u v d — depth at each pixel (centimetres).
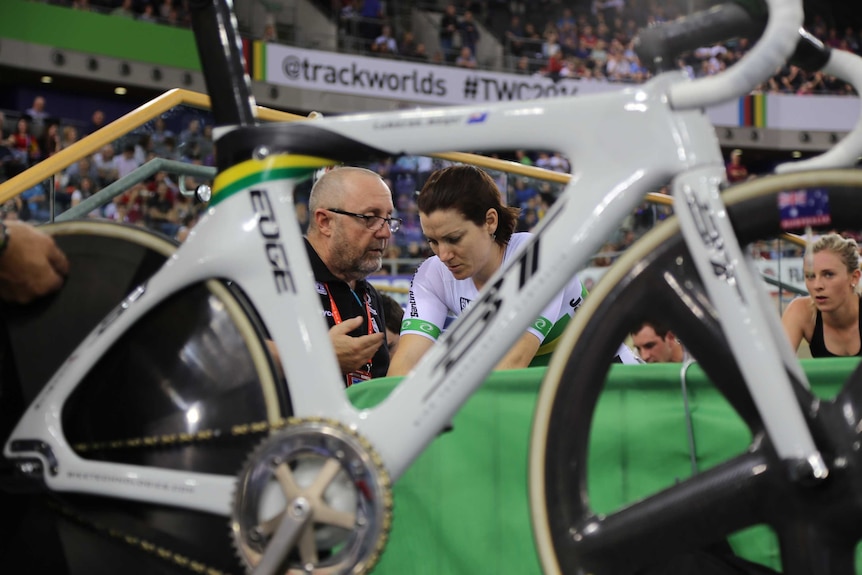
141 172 246
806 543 95
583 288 198
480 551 137
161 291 121
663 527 101
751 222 102
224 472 118
